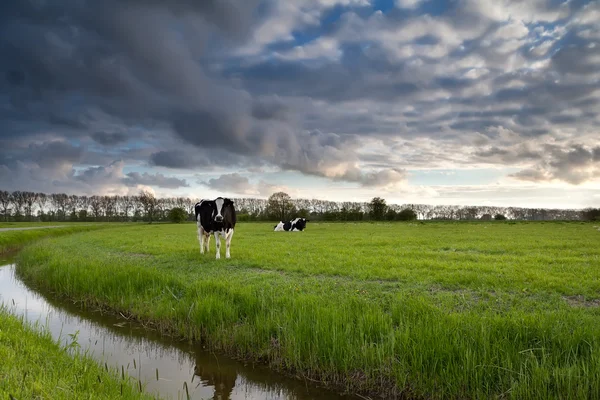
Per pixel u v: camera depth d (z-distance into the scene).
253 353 7.19
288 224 41.28
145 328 8.98
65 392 4.31
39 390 4.30
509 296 8.92
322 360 6.34
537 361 5.21
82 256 17.44
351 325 6.73
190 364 7.11
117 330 8.94
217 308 8.27
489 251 18.22
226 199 15.17
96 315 10.07
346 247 19.92
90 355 7.02
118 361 7.16
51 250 19.31
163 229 49.19
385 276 11.30
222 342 7.63
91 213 122.56
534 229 41.00
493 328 6.12
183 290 10.16
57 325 9.23
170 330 8.59
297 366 6.50
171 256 16.36
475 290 9.77
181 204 127.00
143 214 118.81
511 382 5.05
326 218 94.25
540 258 14.95
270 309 8.00
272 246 20.64
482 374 5.28
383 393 5.77
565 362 5.32
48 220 108.38
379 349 5.96
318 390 6.12
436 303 8.53
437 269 12.57
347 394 5.94
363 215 98.12
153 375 6.61
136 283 10.87
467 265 13.12
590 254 16.92
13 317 7.42
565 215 146.50
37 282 13.85
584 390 4.70
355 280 11.06
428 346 5.72
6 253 24.28
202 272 12.53
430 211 138.25
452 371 5.36
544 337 5.82
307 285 10.30
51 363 5.30
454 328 6.18
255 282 10.78
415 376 5.54
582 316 7.09
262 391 6.15
